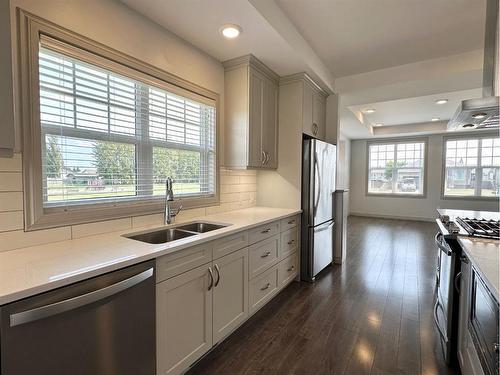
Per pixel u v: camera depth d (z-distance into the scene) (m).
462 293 1.59
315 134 3.45
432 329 2.20
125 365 1.25
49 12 1.45
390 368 1.75
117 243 1.52
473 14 2.26
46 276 1.04
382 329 2.20
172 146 2.27
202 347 1.72
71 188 1.62
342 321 2.31
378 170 7.95
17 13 1.33
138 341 1.31
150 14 1.91
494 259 1.27
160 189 2.18
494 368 1.00
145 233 1.88
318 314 2.43
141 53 1.92
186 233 2.03
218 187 2.73
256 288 2.31
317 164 3.17
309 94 3.25
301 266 3.21
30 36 1.37
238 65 2.64
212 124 2.65
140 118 2.01
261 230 2.37
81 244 1.50
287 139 3.17
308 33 2.57
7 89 1.06
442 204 7.09
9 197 1.33
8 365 0.90
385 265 3.76
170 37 2.14
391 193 7.74
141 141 2.02
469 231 1.77
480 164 6.68
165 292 1.46
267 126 2.96
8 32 1.05
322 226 3.35
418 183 7.43
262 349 1.94
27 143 1.38
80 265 1.17
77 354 1.08
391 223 6.99
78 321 1.08
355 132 6.87
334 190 3.75
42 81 1.46
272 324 2.27
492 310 1.05
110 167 1.83
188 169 2.44
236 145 2.70
